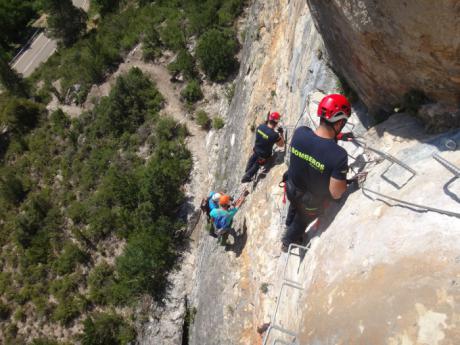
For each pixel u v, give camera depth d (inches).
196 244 665.0
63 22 1620.3
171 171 717.9
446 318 93.3
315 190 147.2
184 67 870.4
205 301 394.9
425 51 128.4
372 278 116.8
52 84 1296.8
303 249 183.5
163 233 663.8
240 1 888.9
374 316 106.9
